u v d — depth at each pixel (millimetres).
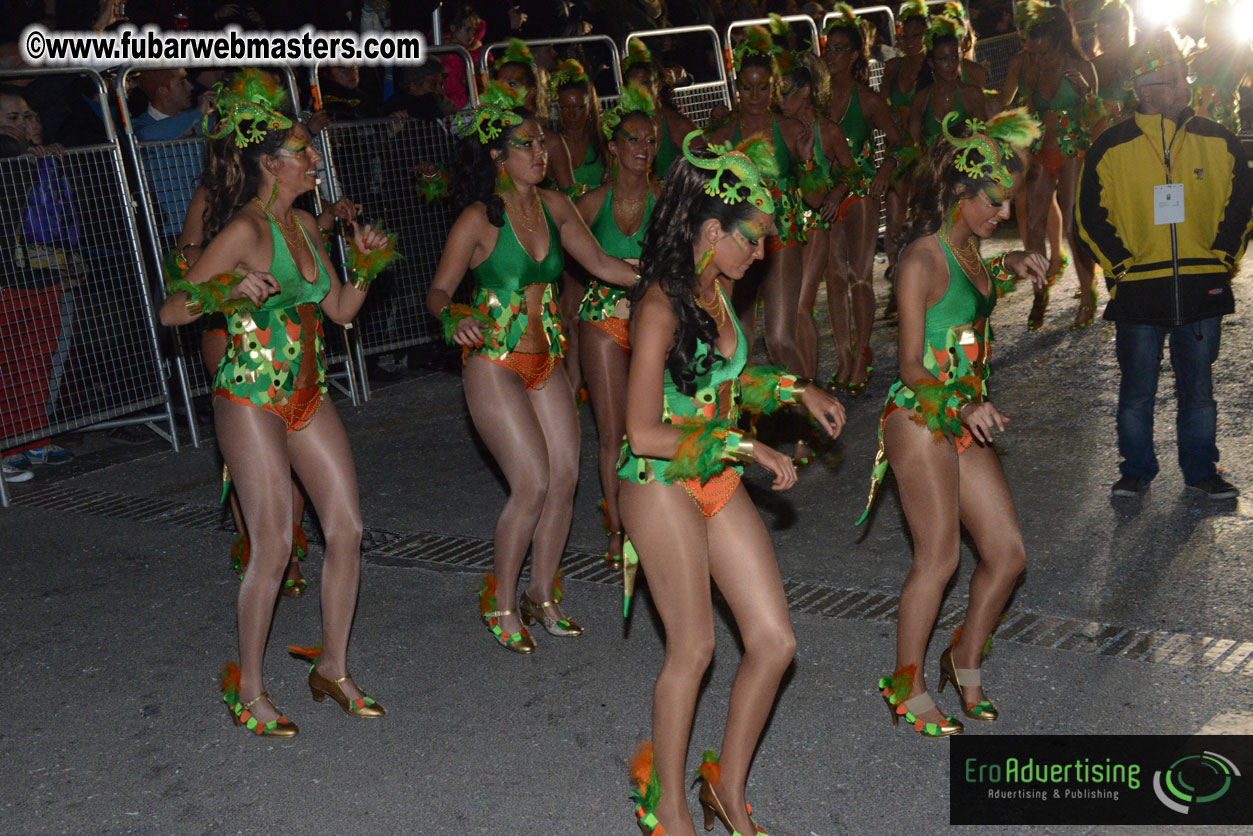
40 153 6574
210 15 8766
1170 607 4414
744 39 6156
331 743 3912
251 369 3750
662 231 2910
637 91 4777
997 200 3396
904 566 4988
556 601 4629
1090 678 3967
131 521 6184
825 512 5633
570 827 3373
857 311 7168
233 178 3756
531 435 4270
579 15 10195
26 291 6594
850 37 7113
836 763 3592
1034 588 4664
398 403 8047
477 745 3842
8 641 4840
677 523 2971
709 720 3889
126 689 4375
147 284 7094
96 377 6980
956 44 8094
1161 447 6051
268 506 3814
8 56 7547
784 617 3020
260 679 3979
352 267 3998
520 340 4258
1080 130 8203
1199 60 7109
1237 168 5102
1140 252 5238
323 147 7562
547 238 4254
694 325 2889
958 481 3535
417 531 5793
